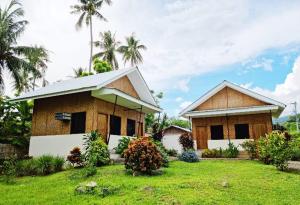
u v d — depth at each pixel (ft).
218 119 67.72
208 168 37.99
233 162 48.21
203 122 69.26
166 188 23.31
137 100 50.70
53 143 46.06
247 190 23.77
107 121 48.96
